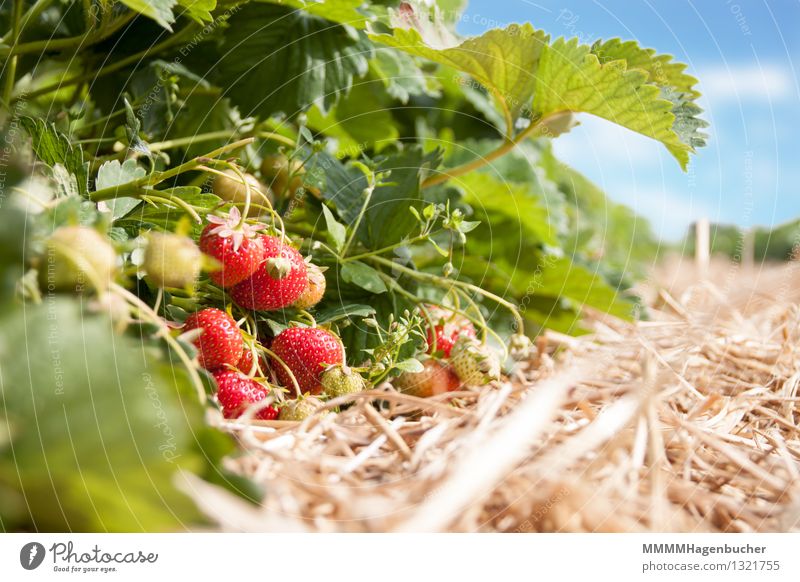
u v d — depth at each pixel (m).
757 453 1.09
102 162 1.37
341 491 0.81
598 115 1.49
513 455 0.81
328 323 1.29
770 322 1.87
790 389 1.42
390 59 1.84
